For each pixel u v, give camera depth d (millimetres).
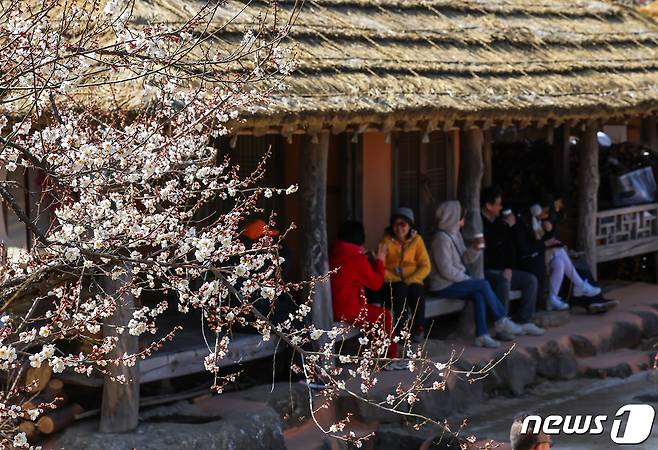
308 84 8617
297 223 10750
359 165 11156
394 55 9969
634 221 13406
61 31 5512
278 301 9172
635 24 13805
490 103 9883
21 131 5883
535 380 10625
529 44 11734
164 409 8367
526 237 11633
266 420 8305
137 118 6402
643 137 14383
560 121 10977
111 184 5637
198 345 8734
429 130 9516
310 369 6207
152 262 5320
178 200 6434
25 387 7078
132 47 5582
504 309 11094
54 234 5777
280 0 9922
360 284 9711
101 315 5797
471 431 9273
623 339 11742
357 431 8977
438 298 10844
